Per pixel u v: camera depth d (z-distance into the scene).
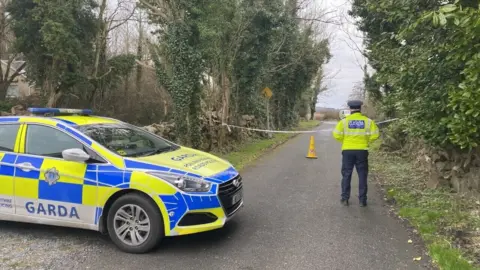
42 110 5.75
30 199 5.23
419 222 6.06
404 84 7.34
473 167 7.26
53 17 21.92
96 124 5.73
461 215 6.16
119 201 4.91
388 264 4.61
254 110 23.45
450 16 4.53
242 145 18.73
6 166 5.32
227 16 14.69
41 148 5.34
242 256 4.84
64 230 5.72
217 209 4.98
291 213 6.73
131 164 5.00
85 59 25.30
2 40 27.95
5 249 4.99
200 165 5.34
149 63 30.23
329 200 7.71
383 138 16.30
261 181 9.62
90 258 4.74
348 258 4.79
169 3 12.75
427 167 9.38
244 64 18.75
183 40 12.76
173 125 14.78
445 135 7.12
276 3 18.66
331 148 18.41
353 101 7.40
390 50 7.91
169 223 4.78
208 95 15.83
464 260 4.53
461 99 5.39
